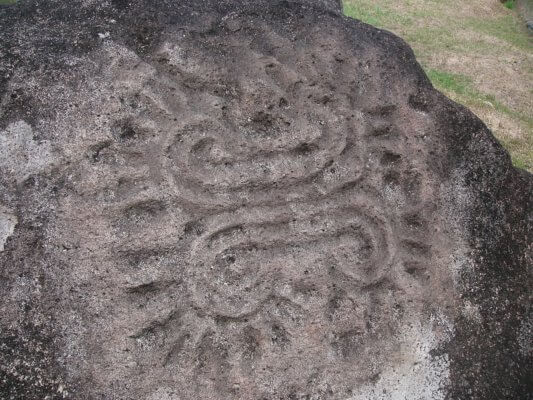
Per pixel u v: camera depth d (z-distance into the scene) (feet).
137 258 4.21
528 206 5.53
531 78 13.52
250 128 4.58
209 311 4.36
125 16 4.43
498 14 18.58
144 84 4.27
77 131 4.09
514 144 10.32
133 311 4.16
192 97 4.42
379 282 4.85
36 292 3.96
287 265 4.59
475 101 11.74
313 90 4.74
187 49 4.43
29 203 3.99
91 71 4.18
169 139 4.30
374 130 4.91
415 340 4.91
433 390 4.94
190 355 4.30
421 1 18.44
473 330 5.14
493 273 5.27
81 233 4.08
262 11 4.77
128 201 4.17
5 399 3.87
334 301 4.72
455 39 15.55
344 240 4.77
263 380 4.48
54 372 3.98
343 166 4.77
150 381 4.19
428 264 5.01
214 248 4.41
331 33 4.88
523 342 5.35
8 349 3.90
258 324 4.50
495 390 5.15
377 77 4.95
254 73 4.57
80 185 4.09
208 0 4.70
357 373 4.72
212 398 4.34
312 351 4.61
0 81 4.08
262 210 4.56
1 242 3.94
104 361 4.09
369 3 17.48
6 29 4.30
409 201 5.01
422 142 5.06
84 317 4.06
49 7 4.48
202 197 4.37
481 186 5.26
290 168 4.62
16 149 3.99
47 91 4.08
